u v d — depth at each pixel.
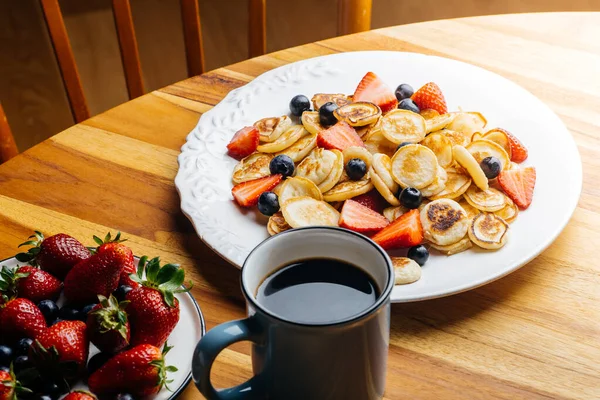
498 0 1.62
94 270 0.67
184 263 0.76
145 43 2.01
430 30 1.06
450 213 0.77
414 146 0.83
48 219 0.80
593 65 0.99
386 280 0.59
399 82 0.96
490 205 0.79
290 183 0.82
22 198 0.82
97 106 2.07
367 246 0.60
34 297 0.68
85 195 0.83
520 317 0.71
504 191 0.81
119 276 0.68
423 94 0.92
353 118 0.88
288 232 0.61
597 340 0.69
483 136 0.86
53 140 0.89
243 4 1.86
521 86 0.97
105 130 0.91
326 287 0.60
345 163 0.85
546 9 1.58
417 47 1.03
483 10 1.65
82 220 0.80
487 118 0.90
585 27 1.06
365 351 0.59
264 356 0.59
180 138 0.90
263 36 1.12
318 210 0.80
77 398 0.61
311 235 0.61
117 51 1.98
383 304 0.58
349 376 0.59
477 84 0.94
